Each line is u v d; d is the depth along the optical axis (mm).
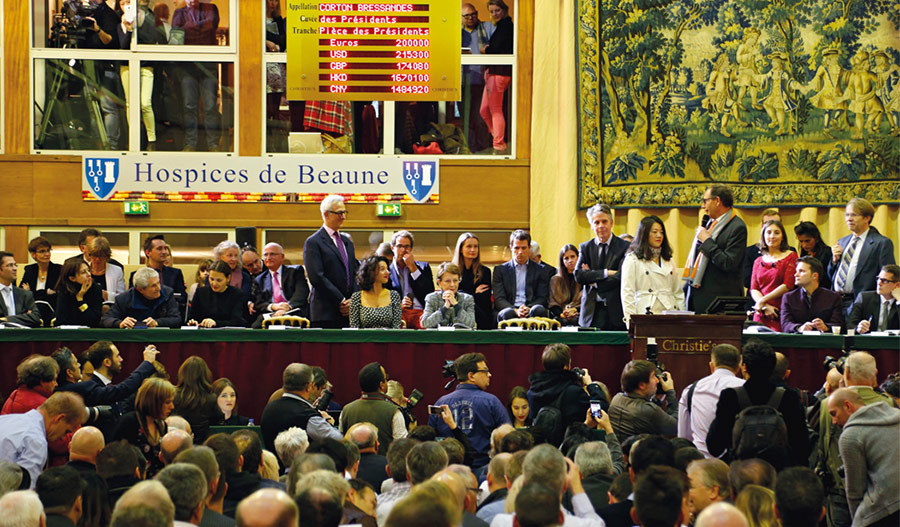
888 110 13695
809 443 6695
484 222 14195
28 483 5906
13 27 14055
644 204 13812
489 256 14297
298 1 14031
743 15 13750
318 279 9875
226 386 8398
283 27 14242
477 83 14289
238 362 9094
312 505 4090
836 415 6727
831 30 13734
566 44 14078
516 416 8305
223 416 8406
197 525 4773
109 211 14047
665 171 13812
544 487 4164
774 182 13750
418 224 14195
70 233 14039
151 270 9664
